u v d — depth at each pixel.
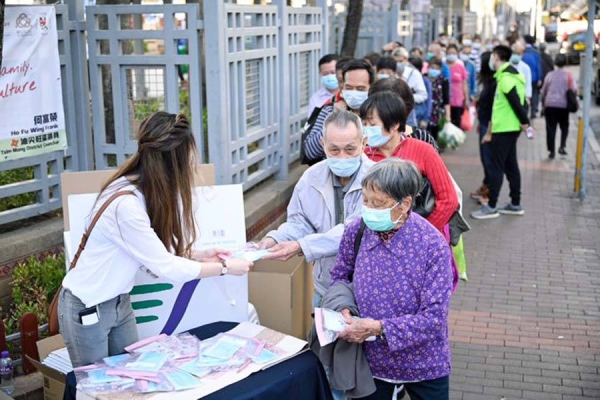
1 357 4.24
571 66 29.89
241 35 6.73
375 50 18.38
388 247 3.28
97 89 6.39
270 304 4.27
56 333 4.17
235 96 6.64
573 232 9.04
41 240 5.29
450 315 6.40
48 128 5.58
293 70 8.54
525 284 7.21
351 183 3.86
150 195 3.26
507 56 9.20
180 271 3.33
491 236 8.88
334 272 3.59
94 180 4.12
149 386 3.08
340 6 18.53
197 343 3.52
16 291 4.90
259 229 6.96
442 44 18.66
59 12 5.88
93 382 3.11
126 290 3.39
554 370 5.36
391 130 4.12
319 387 3.41
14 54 5.22
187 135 3.28
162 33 6.22
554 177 12.19
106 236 3.24
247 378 3.22
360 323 3.21
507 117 9.26
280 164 8.10
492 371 5.33
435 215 4.05
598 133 17.22
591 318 6.36
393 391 3.51
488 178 9.88
